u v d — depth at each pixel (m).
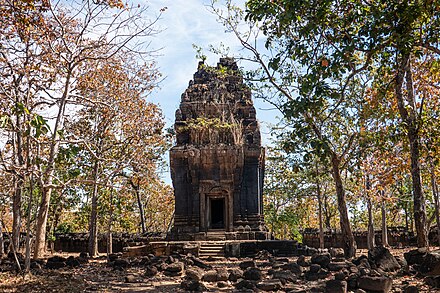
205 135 33.03
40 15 19.31
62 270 20.77
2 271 19.06
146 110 30.92
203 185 32.03
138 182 37.25
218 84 34.78
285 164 40.72
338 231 41.94
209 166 32.19
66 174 31.83
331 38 13.62
